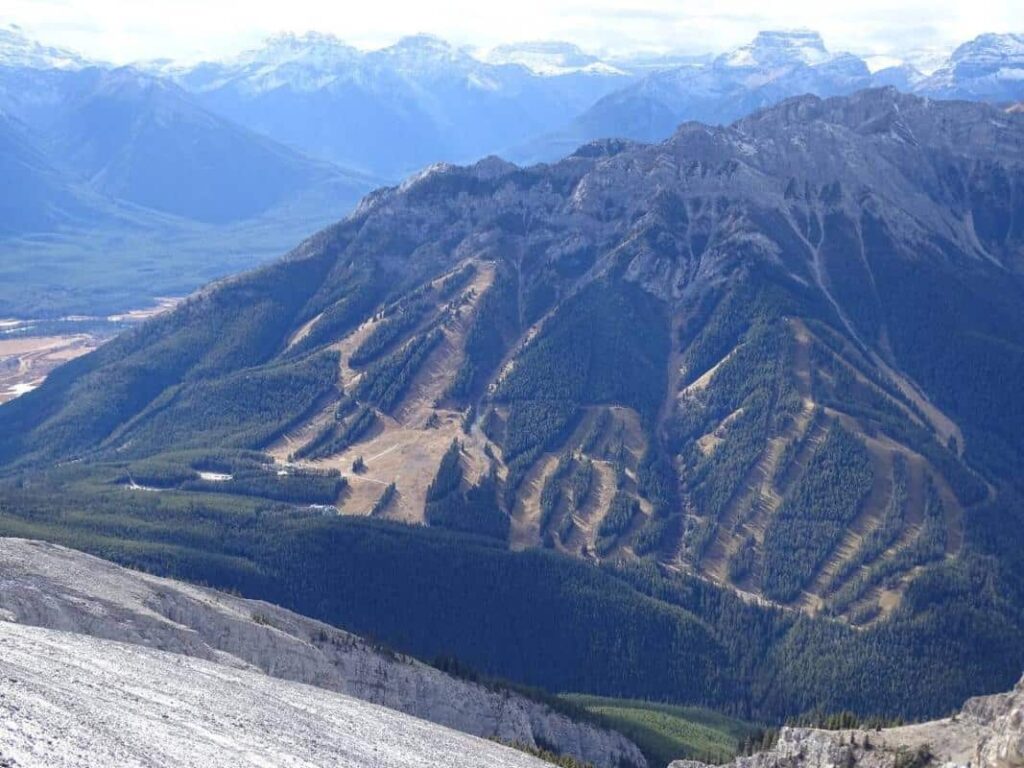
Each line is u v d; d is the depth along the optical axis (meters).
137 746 129.50
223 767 133.25
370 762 159.75
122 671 168.75
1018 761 150.75
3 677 138.62
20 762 112.00
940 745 179.00
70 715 132.00
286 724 166.25
